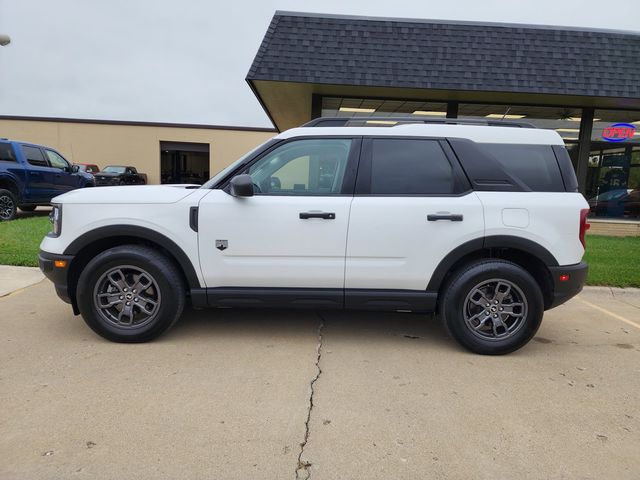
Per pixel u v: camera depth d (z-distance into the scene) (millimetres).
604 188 11977
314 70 9391
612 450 2652
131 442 2586
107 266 3859
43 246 4039
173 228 3855
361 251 3885
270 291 3965
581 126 11469
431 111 11852
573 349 4234
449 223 3861
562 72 9594
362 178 3969
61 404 2959
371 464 2469
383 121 4207
